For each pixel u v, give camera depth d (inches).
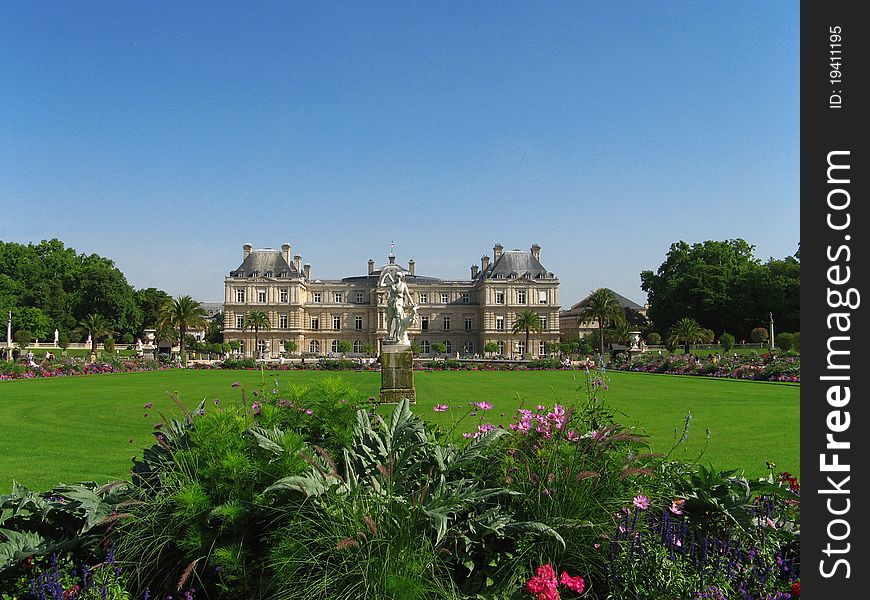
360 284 4766.2
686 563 212.5
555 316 4448.8
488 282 4461.1
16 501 241.6
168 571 217.6
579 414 302.8
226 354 3673.7
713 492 244.2
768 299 3412.9
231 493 218.2
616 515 222.4
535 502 222.8
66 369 1862.7
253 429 240.7
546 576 183.8
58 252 4151.1
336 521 197.8
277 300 4458.7
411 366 1026.1
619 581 212.4
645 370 2224.4
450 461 253.1
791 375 1579.7
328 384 299.0
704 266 3683.6
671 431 684.7
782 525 244.5
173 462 246.2
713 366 1879.9
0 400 1039.0
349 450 255.4
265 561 205.8
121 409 903.7
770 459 526.0
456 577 219.3
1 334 3543.3
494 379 1708.9
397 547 191.3
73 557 226.8
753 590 208.4
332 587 185.3
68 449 581.9
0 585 211.0
